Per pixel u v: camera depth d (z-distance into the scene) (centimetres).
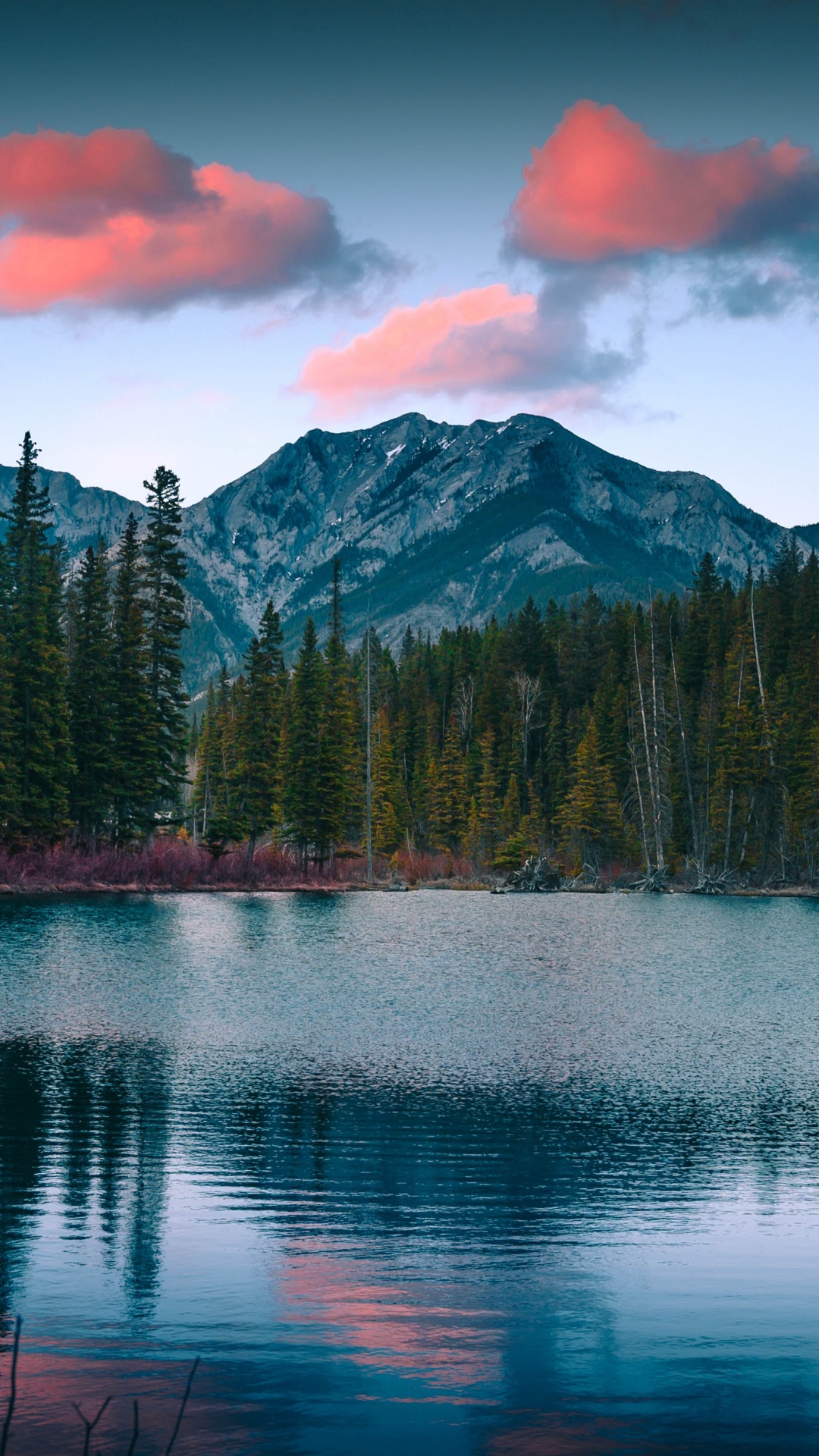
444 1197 1596
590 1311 1177
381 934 5741
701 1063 2650
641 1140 1956
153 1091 2236
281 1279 1256
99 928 5453
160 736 8831
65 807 7862
